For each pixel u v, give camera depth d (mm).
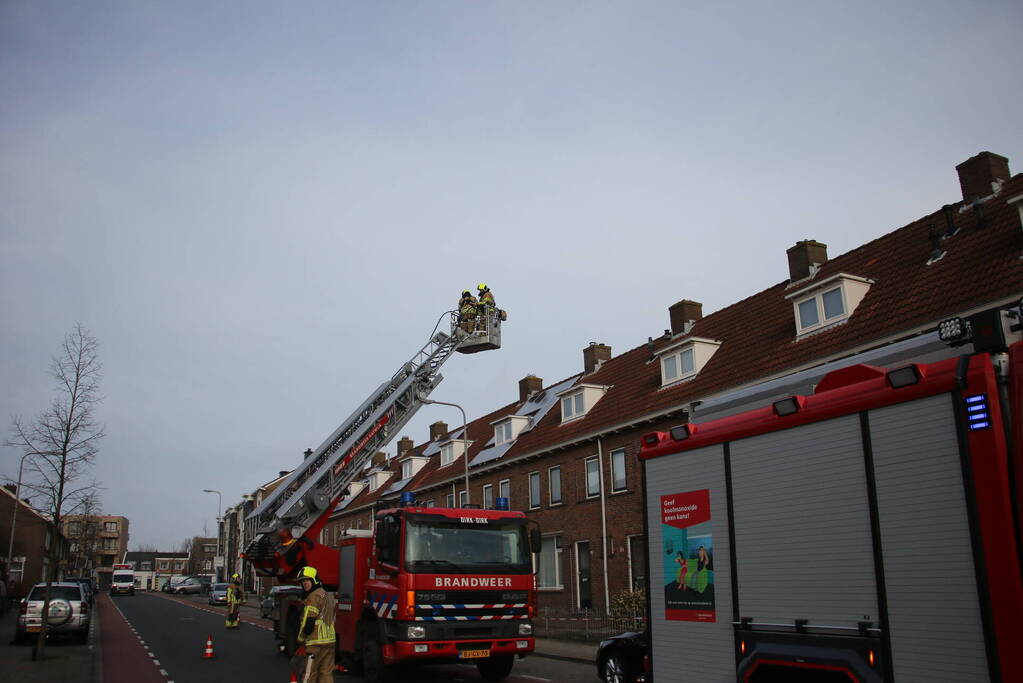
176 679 13352
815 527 5707
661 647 6988
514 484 30422
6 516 50750
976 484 4680
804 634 5625
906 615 4965
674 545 7016
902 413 5219
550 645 18859
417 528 11672
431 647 11141
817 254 22453
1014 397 4645
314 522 15727
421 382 17609
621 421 24172
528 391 36875
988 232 16484
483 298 18172
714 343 22859
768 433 6238
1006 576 4426
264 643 20641
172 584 81000
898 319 16359
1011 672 4316
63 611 20375
